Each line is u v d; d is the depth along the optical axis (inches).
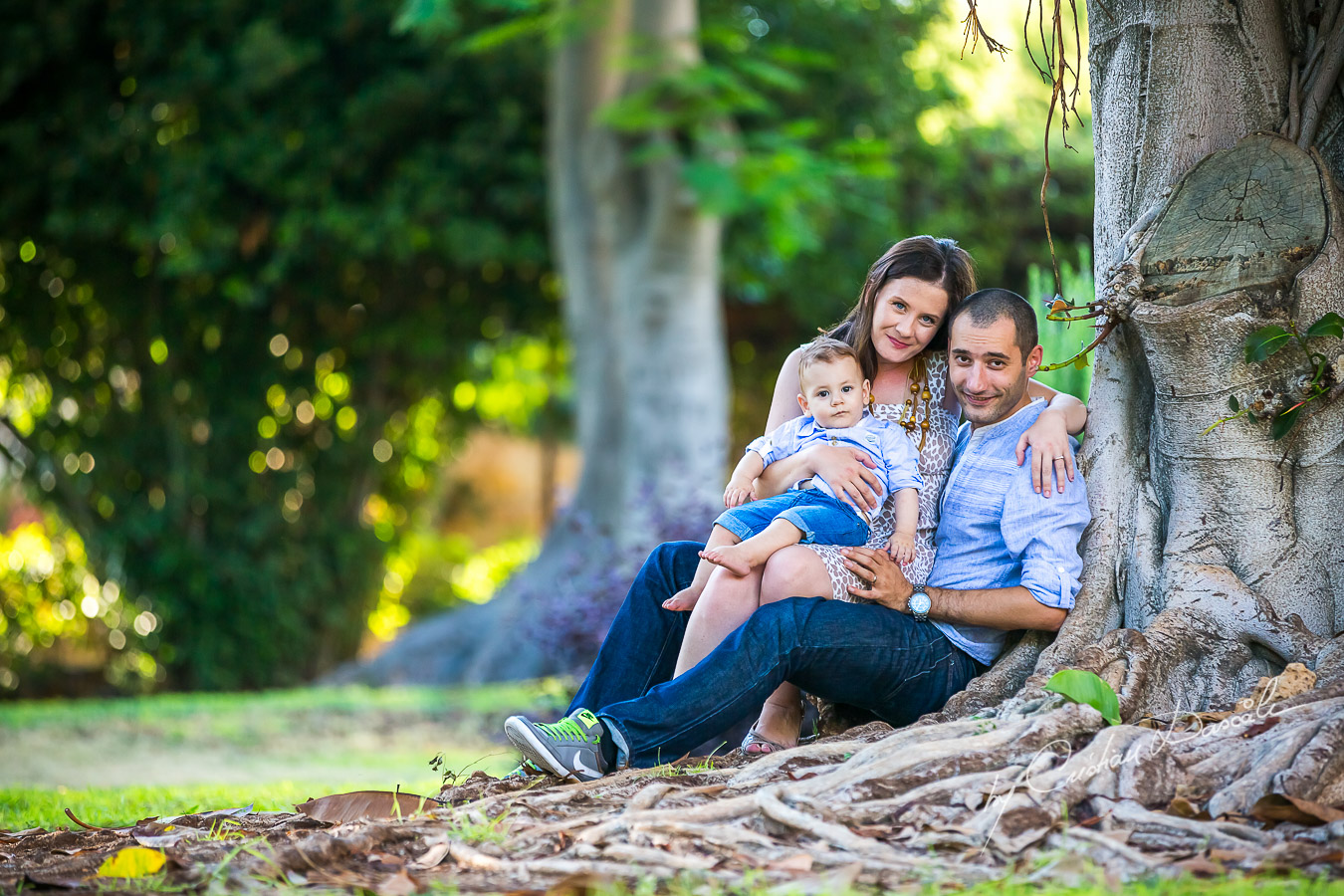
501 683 557.3
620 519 546.6
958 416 167.2
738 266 692.7
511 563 986.1
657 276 558.3
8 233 682.2
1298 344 150.5
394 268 731.4
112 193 664.4
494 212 685.3
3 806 199.6
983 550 158.2
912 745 126.8
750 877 104.1
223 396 721.6
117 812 185.0
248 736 438.9
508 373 899.4
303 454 751.1
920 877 105.3
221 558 708.0
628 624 166.6
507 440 1113.4
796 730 160.4
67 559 711.7
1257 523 153.9
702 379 559.8
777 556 151.0
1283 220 150.6
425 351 748.6
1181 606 152.6
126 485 705.0
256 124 635.5
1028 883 103.7
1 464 751.7
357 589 761.0
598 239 568.1
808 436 163.5
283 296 727.7
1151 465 163.6
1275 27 159.2
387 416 769.6
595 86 556.4
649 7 537.3
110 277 697.0
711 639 151.9
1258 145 152.6
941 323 161.2
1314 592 152.2
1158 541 158.6
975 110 775.7
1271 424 153.2
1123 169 165.0
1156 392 160.1
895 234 715.4
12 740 425.7
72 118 653.9
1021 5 689.0
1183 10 159.9
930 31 722.2
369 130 647.8
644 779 136.6
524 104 665.6
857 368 162.2
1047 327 221.0
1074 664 144.2
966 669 157.5
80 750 402.6
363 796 140.9
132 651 702.5
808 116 689.6
